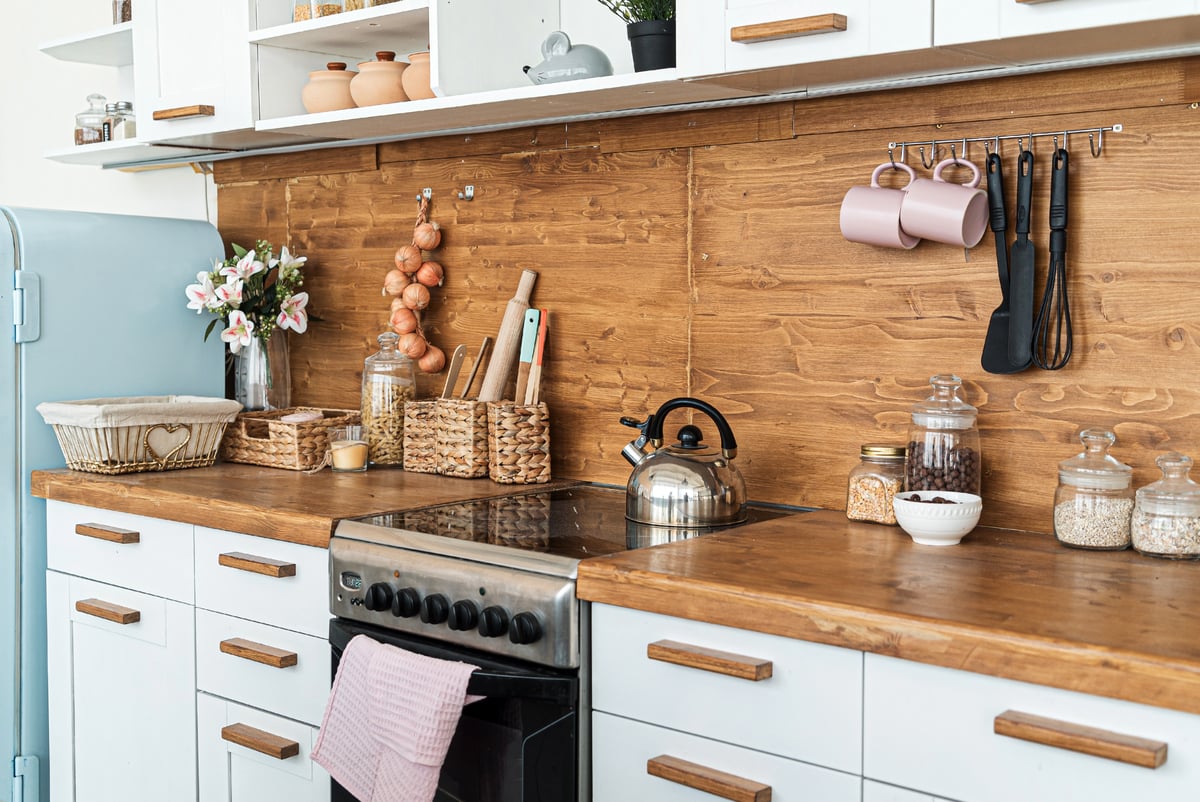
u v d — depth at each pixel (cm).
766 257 217
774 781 149
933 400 189
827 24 166
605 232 240
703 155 224
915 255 199
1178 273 174
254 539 215
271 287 290
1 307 258
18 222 262
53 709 263
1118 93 177
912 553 172
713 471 200
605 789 166
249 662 217
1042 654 126
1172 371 176
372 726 177
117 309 278
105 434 248
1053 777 127
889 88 196
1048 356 187
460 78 225
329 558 199
